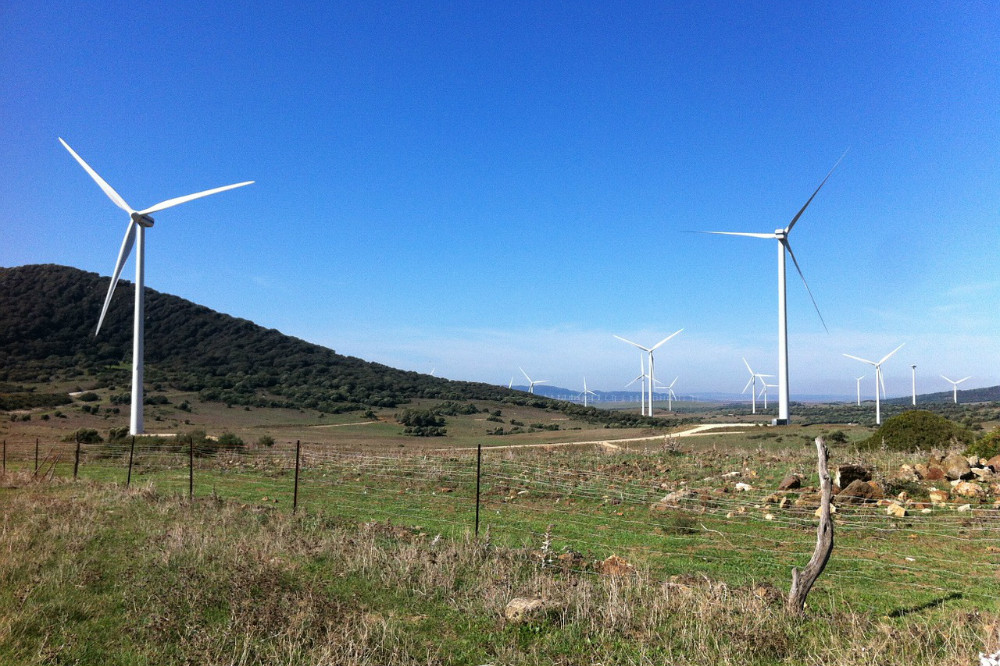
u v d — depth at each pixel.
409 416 91.31
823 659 6.66
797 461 22.42
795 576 8.04
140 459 32.06
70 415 75.81
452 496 19.22
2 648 6.95
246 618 7.59
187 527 12.71
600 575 9.89
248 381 112.25
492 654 7.06
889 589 9.38
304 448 41.16
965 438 25.81
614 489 19.16
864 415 135.50
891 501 15.04
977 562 10.84
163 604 8.15
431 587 9.26
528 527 14.41
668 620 7.90
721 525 14.22
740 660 6.68
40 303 126.44
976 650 6.49
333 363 139.75
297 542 11.55
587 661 6.86
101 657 6.88
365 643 6.95
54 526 12.80
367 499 18.73
